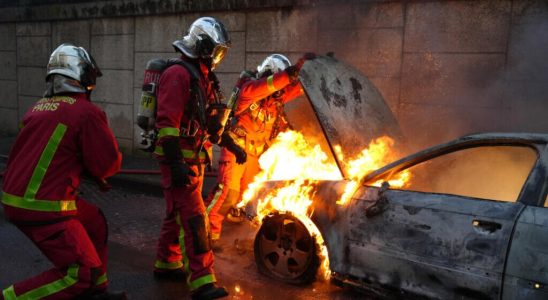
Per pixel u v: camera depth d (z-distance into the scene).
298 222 3.57
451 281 2.74
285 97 4.57
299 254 3.62
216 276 3.85
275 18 6.90
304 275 3.57
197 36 3.30
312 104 4.10
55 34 9.70
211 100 3.47
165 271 3.76
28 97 10.43
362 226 3.19
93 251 2.72
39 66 10.11
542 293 2.41
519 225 2.53
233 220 5.21
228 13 7.36
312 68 4.29
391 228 3.03
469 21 5.45
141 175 7.13
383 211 3.08
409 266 2.92
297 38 6.71
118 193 6.62
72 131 2.63
